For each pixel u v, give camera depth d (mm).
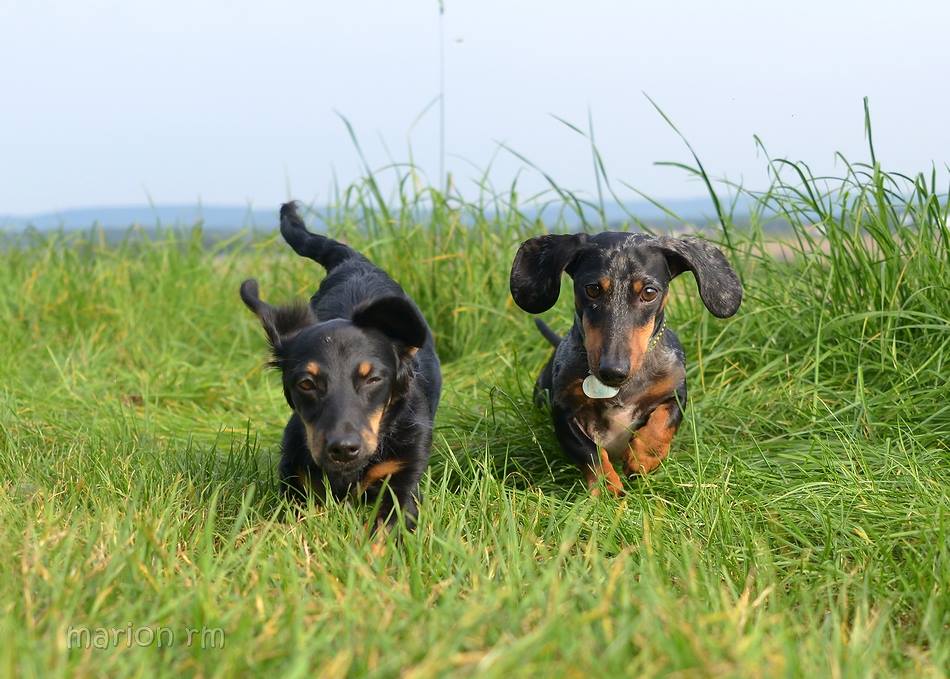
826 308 1812
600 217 2041
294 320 1466
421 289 2229
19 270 2596
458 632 1061
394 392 1436
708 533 1355
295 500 1452
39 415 1817
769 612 1196
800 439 1619
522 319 2154
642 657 1045
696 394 1769
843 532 1352
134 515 1299
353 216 2359
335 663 1034
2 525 1280
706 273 1571
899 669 1129
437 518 1335
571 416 1581
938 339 1707
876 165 1765
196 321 2408
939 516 1311
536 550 1297
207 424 1874
